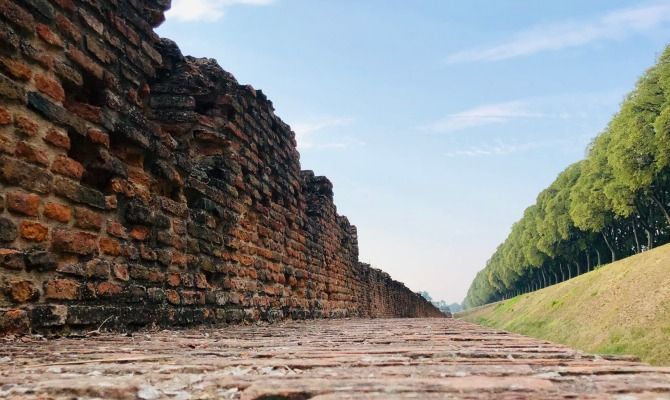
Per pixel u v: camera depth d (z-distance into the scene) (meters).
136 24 4.82
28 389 1.65
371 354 2.64
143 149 4.86
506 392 1.59
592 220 41.56
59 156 3.76
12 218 3.33
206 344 3.29
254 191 7.86
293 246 9.90
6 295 3.22
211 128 6.94
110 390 1.63
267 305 8.12
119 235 4.35
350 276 15.38
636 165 33.03
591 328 25.95
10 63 3.42
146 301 4.64
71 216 3.82
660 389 1.64
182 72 7.03
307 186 12.73
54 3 3.81
